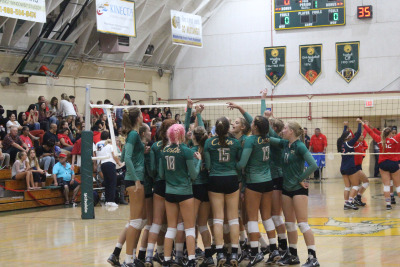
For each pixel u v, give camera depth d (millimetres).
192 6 24797
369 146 24781
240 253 7715
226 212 7418
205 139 7367
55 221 12250
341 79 24922
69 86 22203
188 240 6855
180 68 27391
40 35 19656
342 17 24812
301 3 25359
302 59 25375
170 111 26500
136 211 7000
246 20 26344
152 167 7172
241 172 7465
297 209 7039
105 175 15070
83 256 8094
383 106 24094
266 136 7211
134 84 25578
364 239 9023
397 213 12312
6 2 15578
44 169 16016
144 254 7379
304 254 7887
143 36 23797
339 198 15891
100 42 21641
